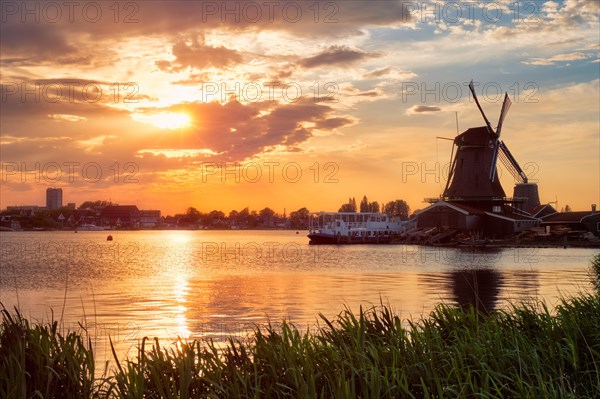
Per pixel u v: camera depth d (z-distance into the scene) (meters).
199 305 31.62
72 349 8.44
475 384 7.92
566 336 9.50
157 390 7.75
